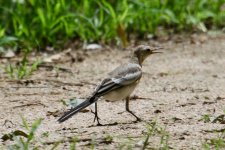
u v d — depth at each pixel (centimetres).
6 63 1638
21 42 1759
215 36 1931
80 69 1591
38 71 1567
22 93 1353
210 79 1477
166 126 1072
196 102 1252
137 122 1115
